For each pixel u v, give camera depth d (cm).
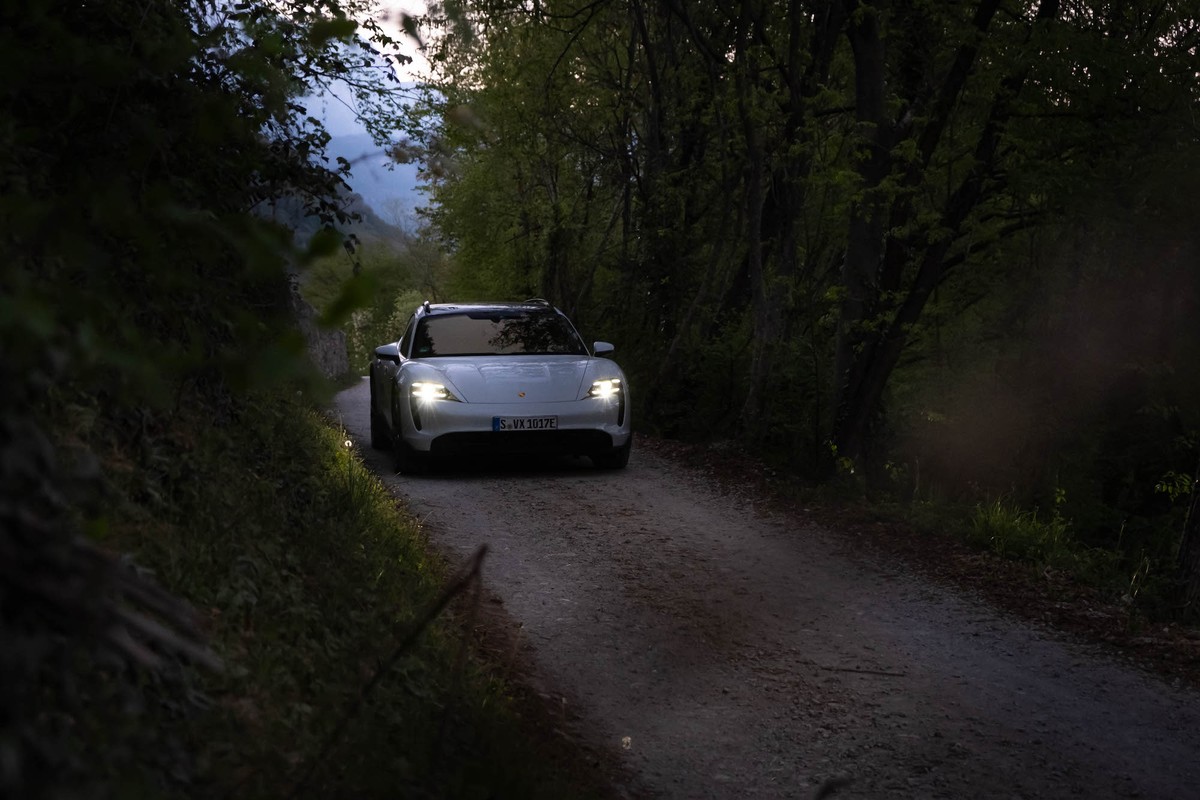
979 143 1145
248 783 257
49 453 145
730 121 1522
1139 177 1155
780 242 1495
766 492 1016
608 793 387
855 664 556
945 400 1511
